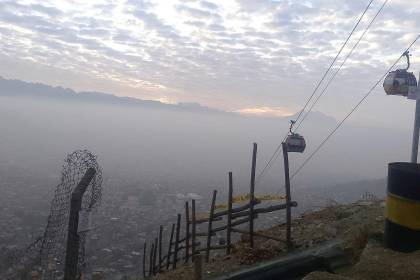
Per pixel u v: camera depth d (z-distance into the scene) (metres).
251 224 8.77
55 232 6.34
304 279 4.82
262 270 7.18
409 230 5.42
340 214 9.35
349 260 6.60
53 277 6.42
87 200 6.47
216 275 7.79
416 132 7.85
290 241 8.15
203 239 22.95
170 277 9.34
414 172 5.36
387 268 5.05
